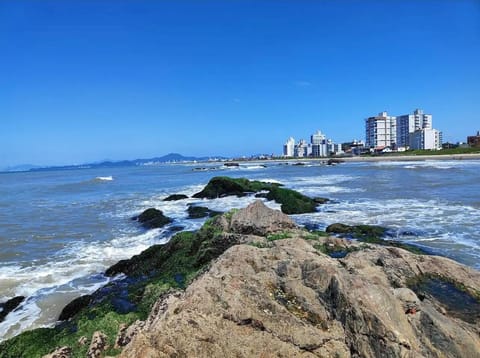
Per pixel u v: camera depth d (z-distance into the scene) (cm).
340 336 620
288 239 1170
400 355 570
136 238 2183
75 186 6481
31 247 2044
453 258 1469
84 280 1505
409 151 15712
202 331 581
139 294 1173
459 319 734
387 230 1944
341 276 715
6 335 1081
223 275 749
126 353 561
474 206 2605
